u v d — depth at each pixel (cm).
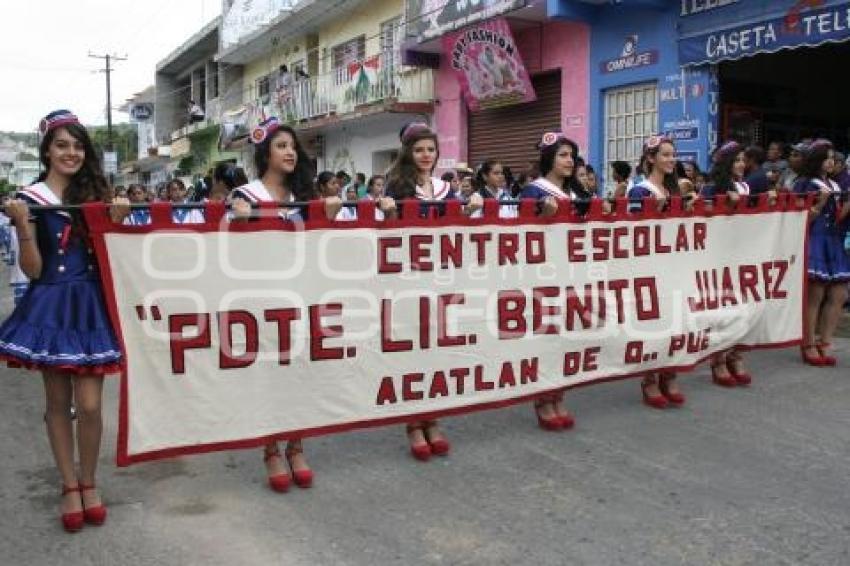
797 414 523
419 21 1372
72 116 362
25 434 515
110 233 365
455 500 392
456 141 1429
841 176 700
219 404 394
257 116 2128
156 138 3344
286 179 427
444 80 1450
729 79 1060
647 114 1067
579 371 505
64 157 358
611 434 489
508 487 408
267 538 353
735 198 567
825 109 1185
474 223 459
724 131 1054
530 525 362
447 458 452
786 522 362
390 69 1567
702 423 508
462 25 1258
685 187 566
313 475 429
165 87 3297
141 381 378
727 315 571
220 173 648
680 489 401
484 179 768
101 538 354
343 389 425
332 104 1755
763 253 594
